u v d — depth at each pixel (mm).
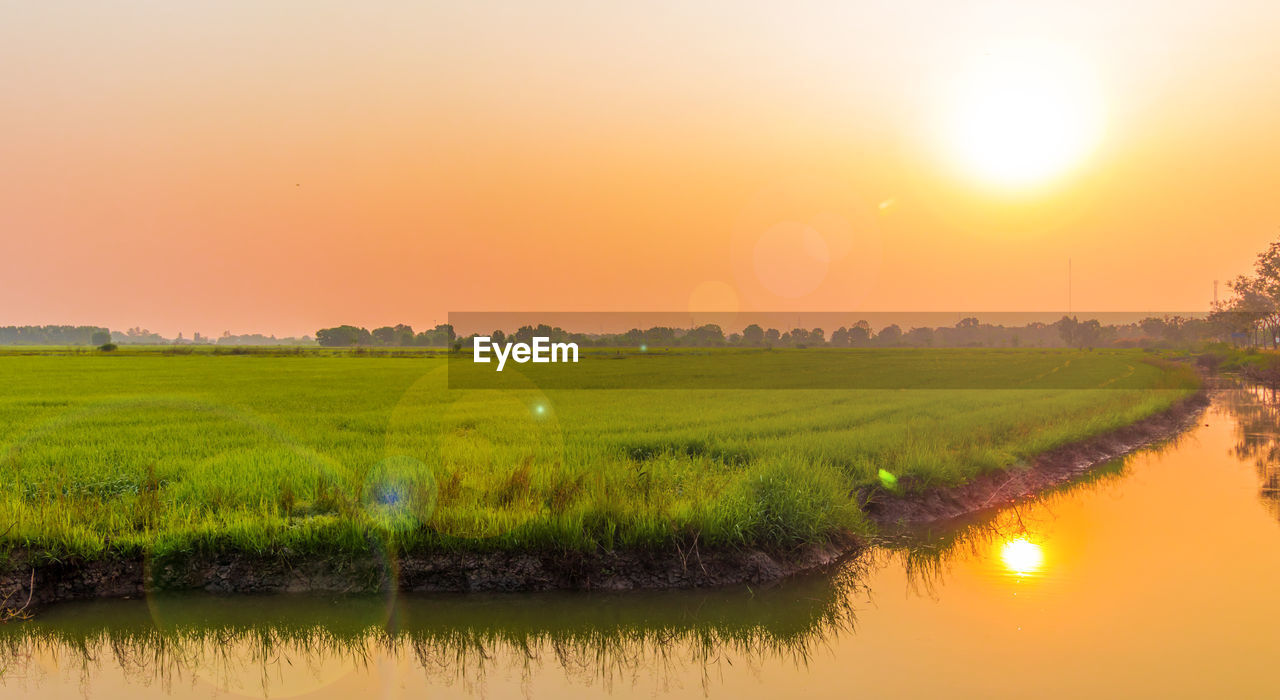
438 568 9781
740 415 23922
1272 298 78688
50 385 38750
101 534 9820
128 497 11234
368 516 10180
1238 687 7328
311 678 8141
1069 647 8367
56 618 8906
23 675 8148
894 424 21125
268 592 9430
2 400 28812
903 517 13562
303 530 9891
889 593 10234
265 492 11422
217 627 9133
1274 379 54438
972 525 13570
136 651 8852
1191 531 13125
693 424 21562
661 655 8734
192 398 30844
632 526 10406
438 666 8516
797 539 11039
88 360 72812
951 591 10258
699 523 10586
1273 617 9117
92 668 8352
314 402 29062
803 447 16219
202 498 11234
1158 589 10156
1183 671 7695
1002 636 8695
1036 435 19891
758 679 7977
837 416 23531
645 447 16969
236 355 95375
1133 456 21859
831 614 9586
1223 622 8945
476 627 9242
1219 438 25953
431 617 9281
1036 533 13062
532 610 9453
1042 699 7152
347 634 9180
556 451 15695
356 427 20547
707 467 14023
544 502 11195
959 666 7941
